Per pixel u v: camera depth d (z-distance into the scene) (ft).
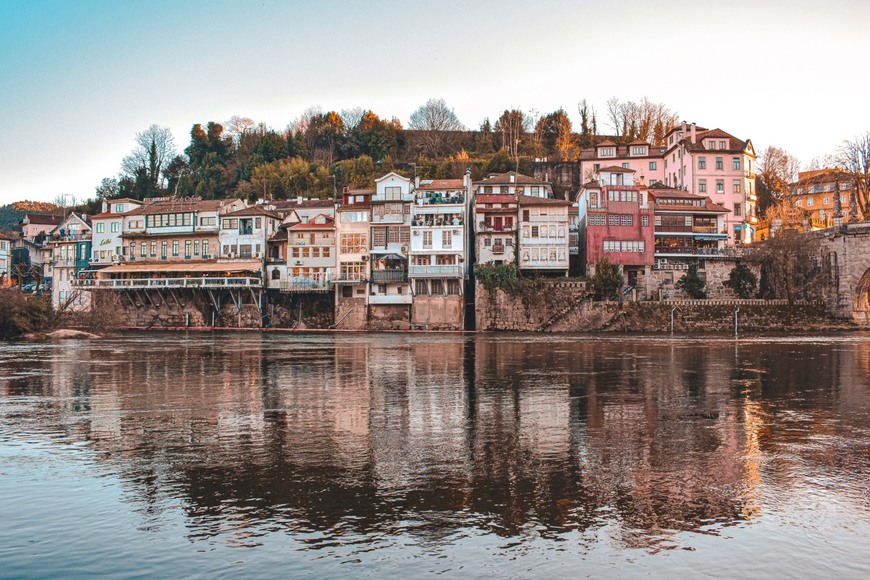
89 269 351.25
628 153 392.06
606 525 40.09
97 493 46.80
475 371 123.24
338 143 496.64
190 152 513.86
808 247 282.15
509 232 289.94
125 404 85.20
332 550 36.50
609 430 67.82
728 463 54.29
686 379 110.11
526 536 38.42
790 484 48.39
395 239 300.20
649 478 49.78
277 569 34.24
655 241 301.43
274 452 58.39
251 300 311.88
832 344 191.21
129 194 480.64
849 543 37.52
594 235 287.89
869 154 297.74
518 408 81.46
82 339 233.55
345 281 297.94
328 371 124.06
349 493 46.32
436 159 465.88
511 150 461.37
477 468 52.70
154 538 38.47
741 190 346.74
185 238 331.57
